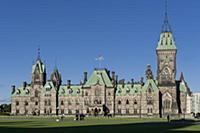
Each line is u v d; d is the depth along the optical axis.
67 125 125.94
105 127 112.50
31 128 103.88
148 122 166.38
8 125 122.94
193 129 104.25
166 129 102.94
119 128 106.75
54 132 85.94
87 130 95.00
